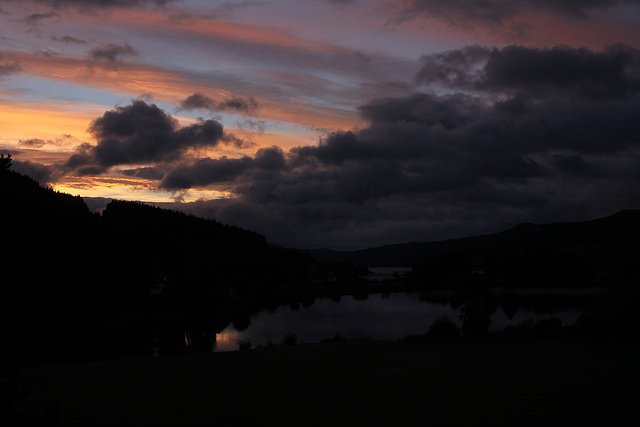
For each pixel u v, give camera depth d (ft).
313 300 338.75
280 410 37.47
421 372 51.13
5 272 166.71
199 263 321.73
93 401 41.75
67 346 141.90
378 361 59.41
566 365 52.65
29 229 188.34
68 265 212.23
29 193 229.25
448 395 40.50
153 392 45.16
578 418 33.40
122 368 60.59
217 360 65.16
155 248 425.28
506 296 306.14
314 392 43.45
